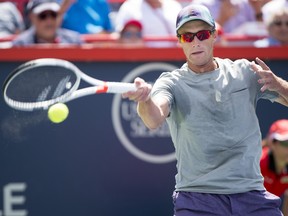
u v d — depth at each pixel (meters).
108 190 17.44
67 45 17.64
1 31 20.91
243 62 11.19
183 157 11.11
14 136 17.00
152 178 17.56
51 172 17.28
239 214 10.87
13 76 10.25
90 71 17.20
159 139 17.56
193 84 10.88
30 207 17.25
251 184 10.90
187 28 10.73
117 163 17.44
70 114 17.31
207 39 10.76
